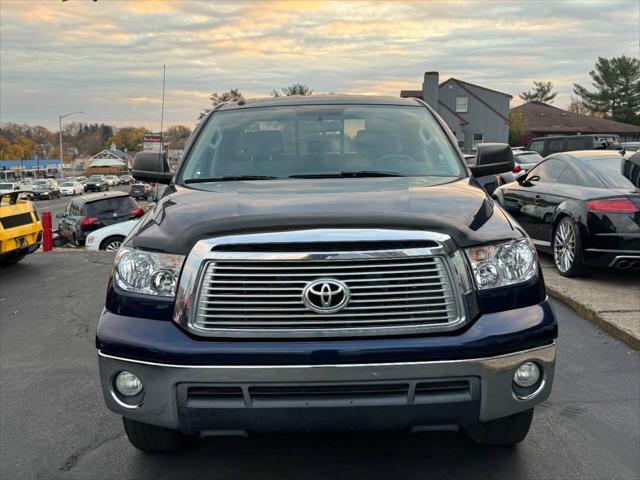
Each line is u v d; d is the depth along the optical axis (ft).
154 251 8.90
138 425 10.31
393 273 8.35
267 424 8.40
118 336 8.65
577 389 13.78
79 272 31.35
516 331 8.52
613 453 10.95
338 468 10.61
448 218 8.95
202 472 10.58
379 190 10.52
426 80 162.20
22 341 18.99
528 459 10.78
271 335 8.29
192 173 12.74
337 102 14.58
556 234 24.00
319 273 8.31
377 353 8.15
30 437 12.12
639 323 17.40
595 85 249.96
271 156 12.98
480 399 8.43
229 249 8.41
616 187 21.95
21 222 32.22
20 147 398.42
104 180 258.57
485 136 174.81
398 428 8.46
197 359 8.23
